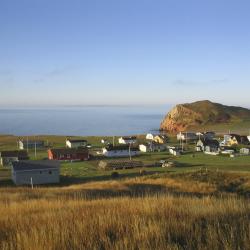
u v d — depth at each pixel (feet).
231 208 30.37
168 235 20.99
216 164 266.16
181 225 24.16
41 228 24.50
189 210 30.27
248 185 136.46
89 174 238.27
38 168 213.66
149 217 27.35
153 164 269.03
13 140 496.23
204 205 33.04
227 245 18.97
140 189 126.52
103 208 36.45
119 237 21.94
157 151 377.09
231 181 143.74
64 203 47.47
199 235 21.38
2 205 50.55
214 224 23.80
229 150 337.93
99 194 100.48
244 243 19.35
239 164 263.29
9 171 271.90
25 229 27.55
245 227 22.93
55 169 215.72
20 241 22.08
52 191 109.50
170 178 150.20
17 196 85.05
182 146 383.86
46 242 21.08
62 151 317.83
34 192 105.40
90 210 35.29
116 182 148.15
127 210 32.96
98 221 26.78
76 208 39.04
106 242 21.03
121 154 342.44
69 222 28.14
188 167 254.88
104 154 345.10
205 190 130.62
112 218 27.35
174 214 29.27
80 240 21.93
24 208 44.14
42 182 213.87
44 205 45.70
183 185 137.80
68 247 20.93
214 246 19.38
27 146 419.13
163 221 25.30
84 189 120.16
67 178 226.99
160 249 19.11
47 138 521.65
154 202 36.09
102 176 228.02
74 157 317.22
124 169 259.19
